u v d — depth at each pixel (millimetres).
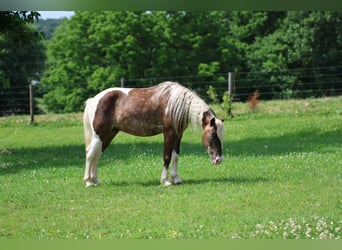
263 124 23734
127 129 12406
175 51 41438
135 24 41406
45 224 9477
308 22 40844
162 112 12156
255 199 10656
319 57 41812
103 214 10000
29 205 10906
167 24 41906
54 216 10008
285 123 23562
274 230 8516
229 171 13828
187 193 11398
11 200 11367
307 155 16031
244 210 9914
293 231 8383
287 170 13656
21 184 13102
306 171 13477
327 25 40812
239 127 23453
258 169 13930
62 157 17672
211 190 11586
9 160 17484
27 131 26094
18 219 9891
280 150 17531
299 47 41656
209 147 11672
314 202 10398
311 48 41469
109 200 11070
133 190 11883
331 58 41875
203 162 15375
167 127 12141
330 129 21844
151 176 13562
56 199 11352
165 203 10602
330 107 25969
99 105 12367
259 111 26578
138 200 10969
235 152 17359
